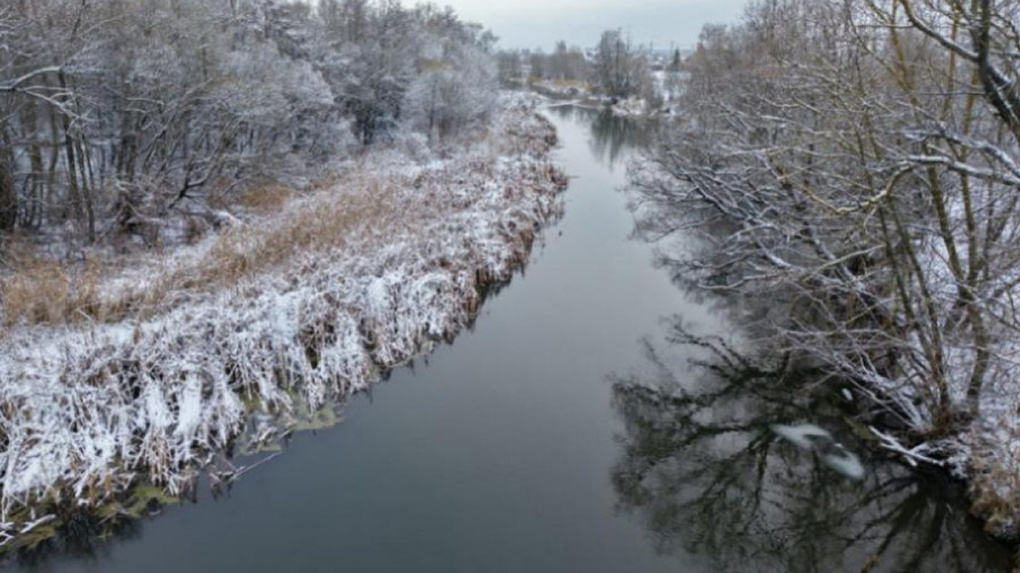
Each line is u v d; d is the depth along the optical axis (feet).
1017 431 28.66
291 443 35.63
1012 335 31.37
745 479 35.37
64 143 51.16
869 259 44.62
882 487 33.65
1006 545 28.02
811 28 48.78
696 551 30.14
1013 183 25.49
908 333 36.63
